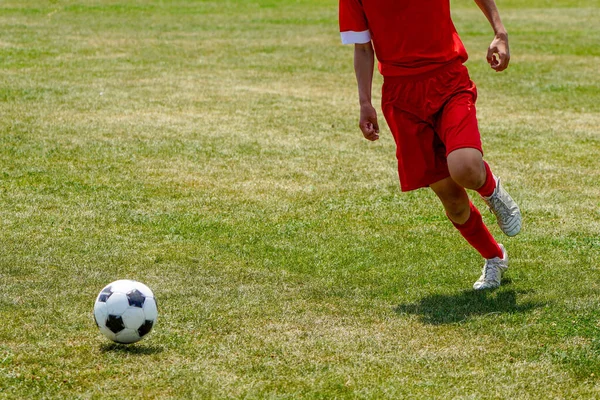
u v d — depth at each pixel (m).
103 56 25.55
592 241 10.27
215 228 10.72
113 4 40.88
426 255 9.77
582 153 15.09
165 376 6.36
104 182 12.72
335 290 8.52
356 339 7.16
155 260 9.43
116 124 16.66
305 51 27.72
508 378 6.36
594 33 33.16
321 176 13.38
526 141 15.98
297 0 46.47
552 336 7.18
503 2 47.34
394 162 14.35
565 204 11.95
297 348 6.95
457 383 6.28
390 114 8.14
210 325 7.47
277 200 12.05
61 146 14.77
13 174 12.97
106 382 6.25
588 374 6.44
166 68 23.78
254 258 9.60
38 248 9.70
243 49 27.91
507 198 8.32
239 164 13.98
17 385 6.18
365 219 11.23
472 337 7.20
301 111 18.42
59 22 33.44
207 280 8.78
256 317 7.69
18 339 7.06
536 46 29.23
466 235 8.58
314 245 10.11
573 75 23.48
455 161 7.62
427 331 7.37
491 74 23.64
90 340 7.07
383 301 8.22
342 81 22.47
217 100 19.44
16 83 20.66
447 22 7.90
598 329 7.30
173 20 35.97
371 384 6.24
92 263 9.25
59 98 19.05
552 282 8.70
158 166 13.72
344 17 8.12
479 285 8.61
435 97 7.89
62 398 5.98
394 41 7.86
